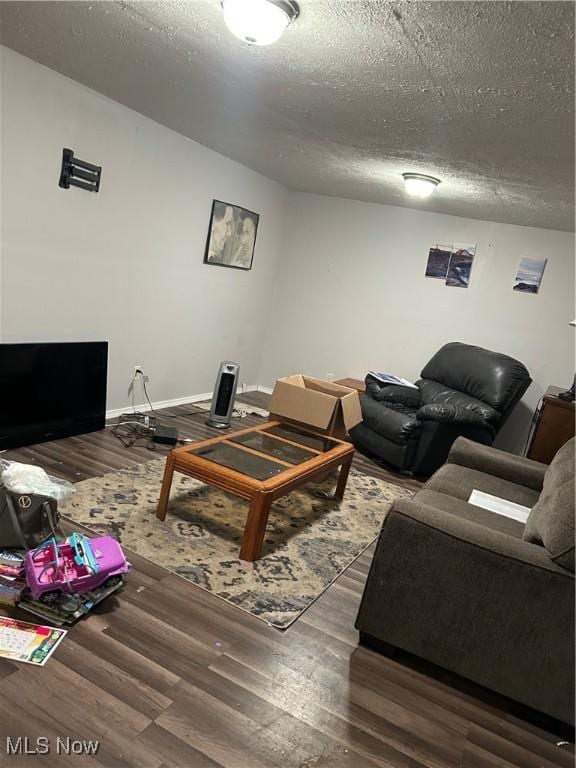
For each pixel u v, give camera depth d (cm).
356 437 440
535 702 180
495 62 182
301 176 456
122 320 384
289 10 173
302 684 179
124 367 398
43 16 221
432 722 174
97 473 302
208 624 198
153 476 312
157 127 367
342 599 231
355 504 330
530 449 387
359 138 301
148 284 398
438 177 351
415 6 157
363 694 180
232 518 281
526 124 230
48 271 319
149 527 255
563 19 149
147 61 250
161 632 189
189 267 434
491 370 416
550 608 175
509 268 471
